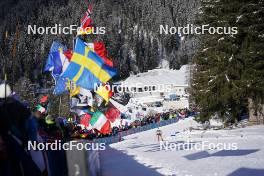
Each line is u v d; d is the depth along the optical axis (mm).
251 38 40688
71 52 18500
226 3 41625
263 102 40688
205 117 44406
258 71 40188
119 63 186375
